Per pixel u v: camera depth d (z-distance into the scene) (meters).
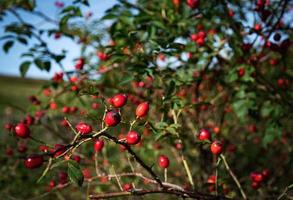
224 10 0.81
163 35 0.82
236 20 0.87
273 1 0.87
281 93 0.89
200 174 0.88
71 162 0.46
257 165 1.08
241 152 1.10
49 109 0.99
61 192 1.02
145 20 0.81
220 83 0.90
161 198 0.74
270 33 0.80
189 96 0.99
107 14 0.81
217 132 0.92
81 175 0.46
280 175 1.01
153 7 0.85
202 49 0.82
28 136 0.49
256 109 0.83
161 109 0.68
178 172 1.02
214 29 0.85
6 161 1.06
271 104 0.86
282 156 1.13
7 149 1.01
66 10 0.77
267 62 1.01
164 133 0.62
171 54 0.69
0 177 1.07
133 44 0.73
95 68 0.91
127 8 0.82
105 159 0.89
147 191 0.55
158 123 0.62
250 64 0.83
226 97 0.99
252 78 0.80
